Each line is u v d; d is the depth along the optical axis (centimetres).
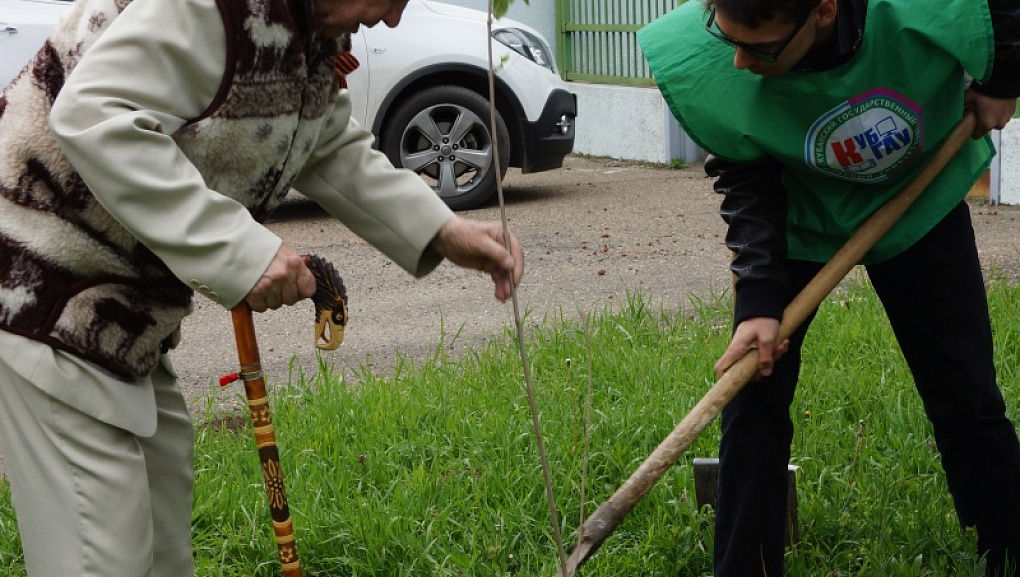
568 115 1016
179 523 284
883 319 559
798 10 262
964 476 325
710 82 295
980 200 952
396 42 952
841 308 580
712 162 312
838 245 311
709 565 357
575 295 700
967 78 303
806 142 290
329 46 251
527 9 1374
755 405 313
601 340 550
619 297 689
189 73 232
